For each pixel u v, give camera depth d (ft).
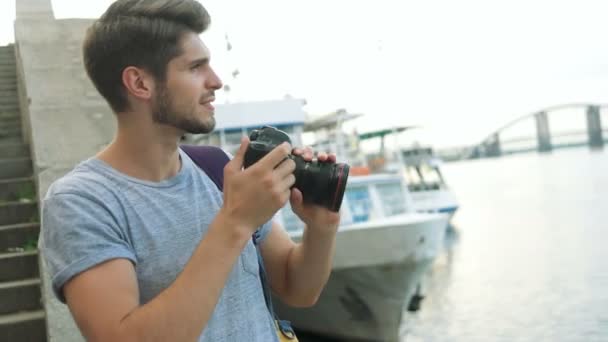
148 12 4.70
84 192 4.57
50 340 10.73
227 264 4.20
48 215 4.55
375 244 34.65
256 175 4.28
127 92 4.78
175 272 4.66
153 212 4.73
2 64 32.91
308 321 40.78
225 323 4.80
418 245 35.35
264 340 5.01
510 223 118.01
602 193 169.68
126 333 4.01
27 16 13.25
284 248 5.75
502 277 61.98
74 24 13.09
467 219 136.05
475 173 469.98
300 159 4.89
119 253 4.39
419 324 44.78
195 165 5.38
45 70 12.52
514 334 41.50
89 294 4.22
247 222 4.28
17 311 13.29
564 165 425.28
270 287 5.83
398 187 43.62
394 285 35.78
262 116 43.19
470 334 42.01
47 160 12.16
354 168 43.96
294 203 4.96
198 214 4.92
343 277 35.53
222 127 42.47
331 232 5.16
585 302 48.32
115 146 4.98
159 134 4.88
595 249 74.59
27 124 20.36
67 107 12.44
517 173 394.52
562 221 111.24
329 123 51.47
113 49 4.72
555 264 66.95
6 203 16.19
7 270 14.25
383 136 61.26
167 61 4.70
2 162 18.49
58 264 4.36
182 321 4.02
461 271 67.72
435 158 111.14
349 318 38.24
